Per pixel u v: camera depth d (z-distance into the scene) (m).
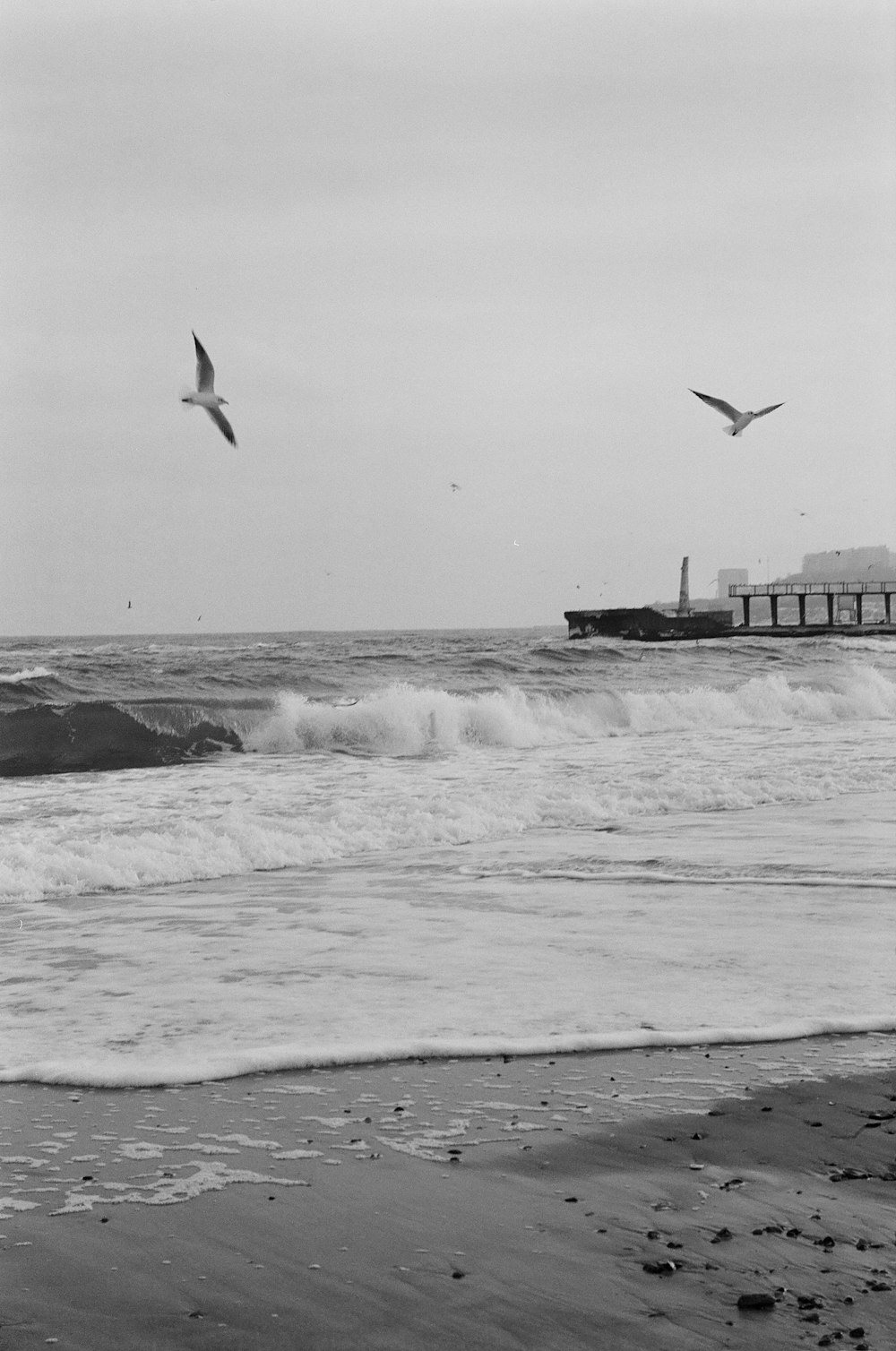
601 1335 3.64
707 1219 4.40
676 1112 5.45
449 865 12.12
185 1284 3.92
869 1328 3.68
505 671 36.16
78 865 11.39
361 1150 5.02
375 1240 4.22
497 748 23.05
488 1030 6.65
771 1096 5.64
